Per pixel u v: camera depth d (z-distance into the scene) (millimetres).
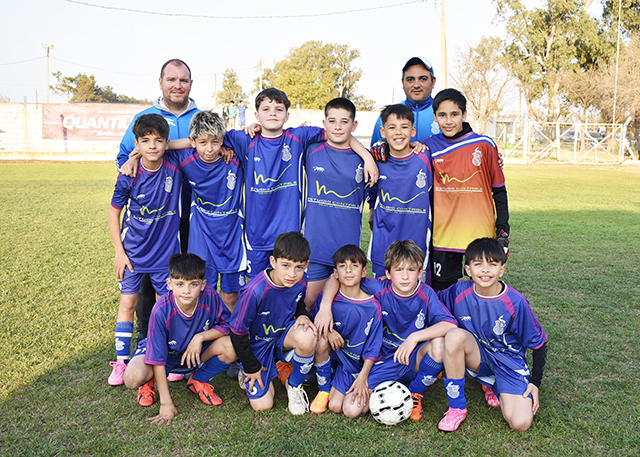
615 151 30672
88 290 5160
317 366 3135
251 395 3037
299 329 3002
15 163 22781
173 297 3035
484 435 2783
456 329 2900
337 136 3596
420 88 4117
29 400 3068
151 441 2672
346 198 3762
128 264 3564
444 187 3672
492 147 3574
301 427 2850
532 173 21266
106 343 3910
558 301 4906
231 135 3676
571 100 38500
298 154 3764
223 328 3148
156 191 3463
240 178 3729
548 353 3789
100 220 9039
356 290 3205
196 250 3674
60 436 2707
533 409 2877
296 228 3768
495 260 2916
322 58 68875
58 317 4426
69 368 3498
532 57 39656
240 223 3768
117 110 26391
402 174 3678
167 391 2973
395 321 3264
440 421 2863
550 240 7676
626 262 6348
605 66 35594
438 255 3770
